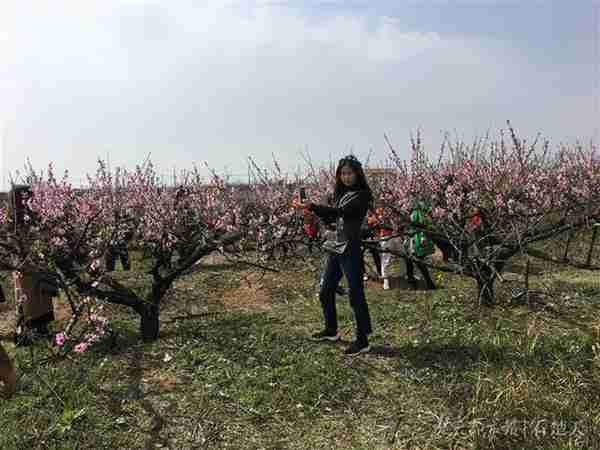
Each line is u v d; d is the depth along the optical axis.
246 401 4.21
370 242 6.48
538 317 6.00
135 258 10.84
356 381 4.56
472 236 6.27
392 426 3.90
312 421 3.99
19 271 4.93
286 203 7.96
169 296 7.75
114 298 5.38
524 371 4.47
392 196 7.22
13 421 3.82
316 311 6.76
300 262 9.56
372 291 7.85
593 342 5.10
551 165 9.70
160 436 3.76
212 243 5.77
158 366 4.93
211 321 6.38
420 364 4.85
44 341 5.36
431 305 6.58
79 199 6.34
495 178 7.30
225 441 3.73
